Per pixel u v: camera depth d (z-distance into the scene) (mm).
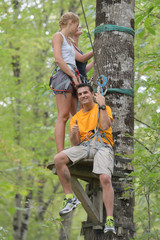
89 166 7770
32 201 10336
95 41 9039
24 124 21516
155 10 13422
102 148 7391
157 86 12914
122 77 8633
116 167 8125
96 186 7930
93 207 7691
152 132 9523
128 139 8398
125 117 8469
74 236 22141
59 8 22344
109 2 9039
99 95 7531
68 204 7203
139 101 14102
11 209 5422
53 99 22906
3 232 9617
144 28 12047
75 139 7430
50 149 21078
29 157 17016
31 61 22906
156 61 12711
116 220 7836
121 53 8766
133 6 9281
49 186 23672
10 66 21828
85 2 20344
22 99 22109
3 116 20734
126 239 7785
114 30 8859
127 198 7973
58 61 8344
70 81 8422
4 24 17562
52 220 10031
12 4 19594
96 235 7789
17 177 15438
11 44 20938
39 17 20469
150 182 8398
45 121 23062
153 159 8375
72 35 9023
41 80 22469
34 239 16516
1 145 13898
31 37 19625
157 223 10938
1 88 21344
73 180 7680
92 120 7641
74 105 8781
